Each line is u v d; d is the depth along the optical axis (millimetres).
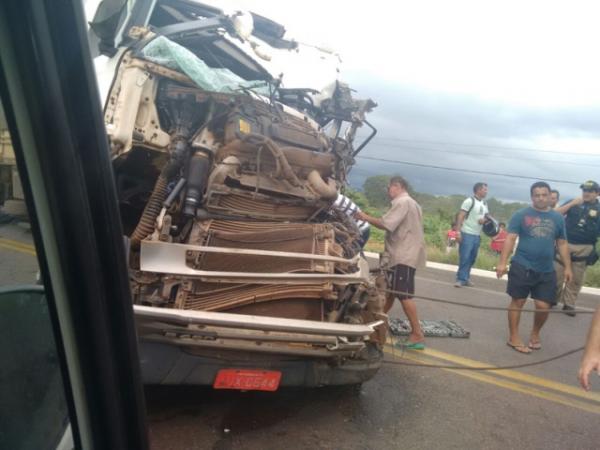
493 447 3311
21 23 796
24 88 815
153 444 2854
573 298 7551
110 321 997
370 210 17562
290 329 2693
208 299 2844
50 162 856
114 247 969
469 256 9219
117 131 3193
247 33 3660
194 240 3174
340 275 3080
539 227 5309
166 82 3490
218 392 3555
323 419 3393
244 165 3576
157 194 3273
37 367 984
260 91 4117
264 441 3025
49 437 1014
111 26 2377
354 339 2969
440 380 4375
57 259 902
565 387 4551
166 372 2639
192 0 4141
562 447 3410
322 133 4621
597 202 7312
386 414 3590
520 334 6223
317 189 3869
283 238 3393
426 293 8336
